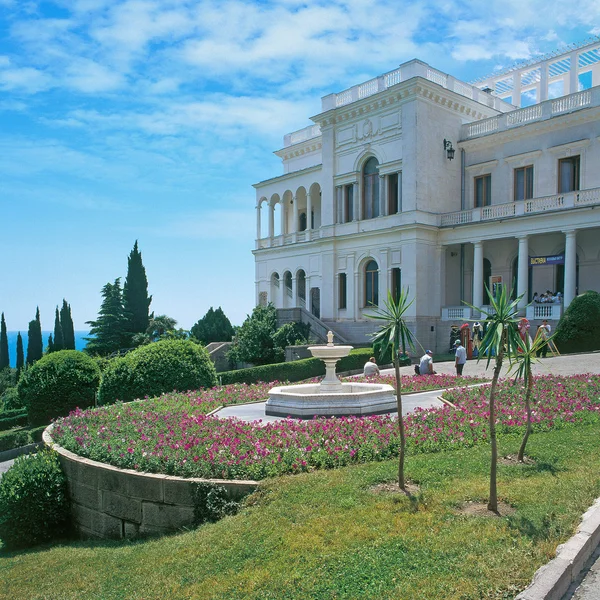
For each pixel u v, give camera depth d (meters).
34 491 9.16
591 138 29.52
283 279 44.62
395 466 8.01
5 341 65.94
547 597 4.51
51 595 6.21
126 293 52.69
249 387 18.27
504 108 39.50
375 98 35.22
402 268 33.91
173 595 5.47
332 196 38.88
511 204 30.75
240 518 6.94
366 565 5.30
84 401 22.53
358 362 28.02
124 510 8.35
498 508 6.32
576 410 11.48
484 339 6.63
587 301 24.34
